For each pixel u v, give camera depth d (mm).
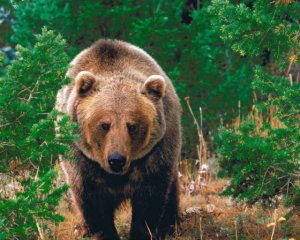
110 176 10836
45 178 9289
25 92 10141
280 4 10047
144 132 10391
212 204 13445
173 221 12562
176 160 11469
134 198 11258
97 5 17062
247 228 11812
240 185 10852
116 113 10219
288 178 10328
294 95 9977
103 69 11211
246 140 9984
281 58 10547
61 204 13914
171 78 16750
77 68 11477
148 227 11305
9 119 9609
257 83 10500
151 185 11047
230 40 10734
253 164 10031
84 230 11891
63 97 11445
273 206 12234
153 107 10641
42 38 9938
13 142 9422
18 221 9188
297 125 10070
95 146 10398
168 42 17141
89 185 11008
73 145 10750
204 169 15469
